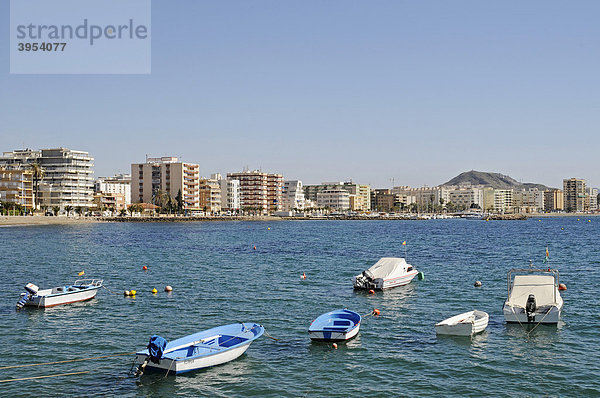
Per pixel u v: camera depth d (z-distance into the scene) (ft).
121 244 418.92
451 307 170.60
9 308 168.45
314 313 161.68
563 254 335.26
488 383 105.19
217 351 114.42
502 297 186.19
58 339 134.31
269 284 214.90
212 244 427.74
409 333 138.82
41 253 339.98
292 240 481.46
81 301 178.70
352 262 294.66
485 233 621.31
